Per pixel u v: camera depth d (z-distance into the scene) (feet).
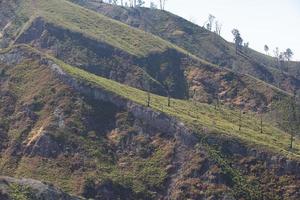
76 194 416.67
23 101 524.93
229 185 435.12
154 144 483.10
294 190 433.07
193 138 472.44
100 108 515.91
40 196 348.59
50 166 448.65
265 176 448.65
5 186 342.03
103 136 492.13
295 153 489.67
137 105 513.04
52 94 524.11
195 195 429.38
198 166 449.06
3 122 502.79
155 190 441.68
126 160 471.21
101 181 434.30
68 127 484.74
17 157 463.42
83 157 460.14
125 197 430.61
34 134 482.69
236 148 472.03
